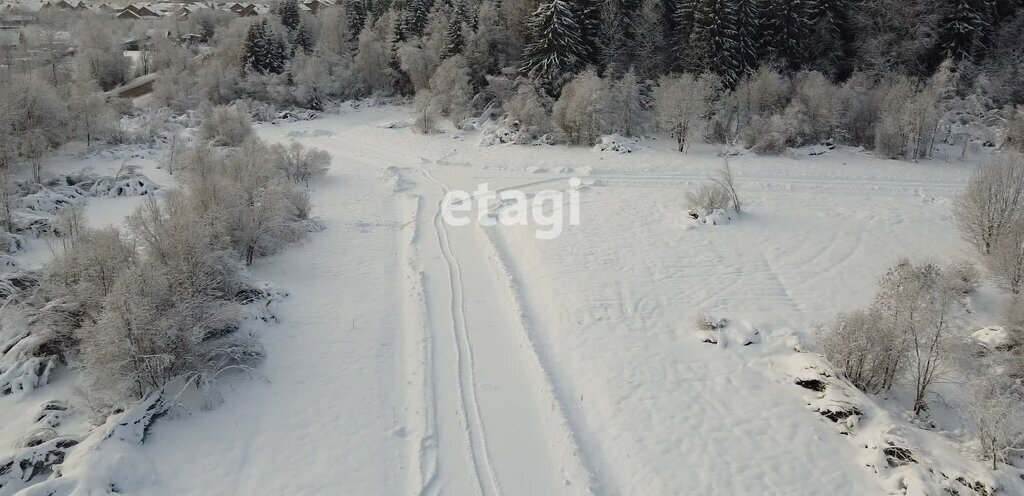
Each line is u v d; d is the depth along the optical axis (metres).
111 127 35.91
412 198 24.34
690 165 30.88
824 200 24.11
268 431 9.88
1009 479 7.98
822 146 34.88
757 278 16.25
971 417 9.54
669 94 34.72
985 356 10.86
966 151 33.09
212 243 14.68
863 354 10.67
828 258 17.69
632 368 11.85
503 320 13.94
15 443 9.66
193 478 8.80
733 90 39.00
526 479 8.91
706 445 9.58
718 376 11.52
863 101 36.62
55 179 26.34
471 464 9.21
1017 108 35.78
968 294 14.35
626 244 18.89
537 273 16.66
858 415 9.80
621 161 31.95
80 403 10.59
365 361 12.07
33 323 12.78
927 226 20.42
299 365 11.83
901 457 8.81
